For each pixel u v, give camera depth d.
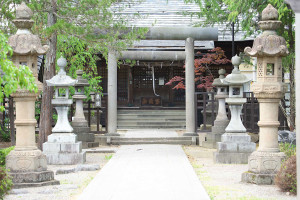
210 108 20.52
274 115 9.11
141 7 22.88
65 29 13.40
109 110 17.77
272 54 8.88
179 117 24.53
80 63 19.77
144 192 7.91
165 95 28.61
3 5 13.92
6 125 19.36
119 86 28.33
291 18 14.05
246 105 17.64
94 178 9.45
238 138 12.44
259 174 8.88
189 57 17.66
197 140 17.47
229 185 8.80
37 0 14.00
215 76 25.41
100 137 17.39
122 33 16.27
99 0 14.70
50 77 14.65
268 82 9.01
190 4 23.47
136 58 17.91
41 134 14.59
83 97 16.83
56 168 11.59
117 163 11.73
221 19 16.73
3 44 6.75
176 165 11.30
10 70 6.71
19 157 8.88
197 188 8.26
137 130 22.02
